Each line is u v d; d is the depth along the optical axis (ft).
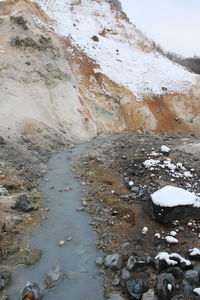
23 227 31.53
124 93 134.62
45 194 40.96
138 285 21.74
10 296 22.06
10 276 24.11
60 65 110.52
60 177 48.49
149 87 143.54
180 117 136.77
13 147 56.44
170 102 139.85
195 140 74.28
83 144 82.69
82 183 44.96
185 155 53.98
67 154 66.54
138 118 130.62
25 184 43.42
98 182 45.11
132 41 183.52
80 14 184.03
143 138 86.94
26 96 87.25
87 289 22.71
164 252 24.63
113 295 21.21
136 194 38.70
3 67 88.99
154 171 45.03
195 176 43.29
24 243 28.73
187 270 23.11
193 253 24.72
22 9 124.16
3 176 43.70
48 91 96.73
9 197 37.17
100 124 110.52
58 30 152.56
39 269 25.17
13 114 76.89
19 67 92.94
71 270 24.97
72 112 96.89
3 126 68.74
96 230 30.96
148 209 32.96
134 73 150.00
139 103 134.31
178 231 29.17
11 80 87.56
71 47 143.23
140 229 30.17
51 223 32.78
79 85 122.42
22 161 53.06
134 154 59.11
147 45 186.39
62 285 23.25
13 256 26.63
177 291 21.11
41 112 87.35
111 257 25.36
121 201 37.11
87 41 156.66
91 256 26.78
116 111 127.44
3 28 102.83
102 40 167.84
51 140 74.28
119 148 68.95
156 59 174.60
